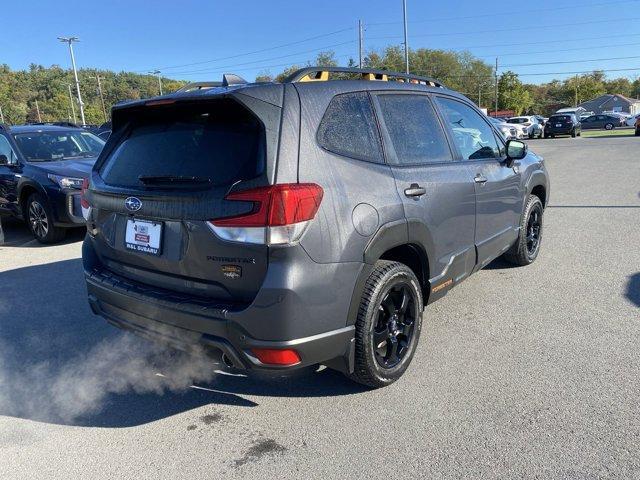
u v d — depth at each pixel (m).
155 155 2.99
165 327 2.86
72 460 2.67
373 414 2.96
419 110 3.60
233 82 3.03
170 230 2.78
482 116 4.48
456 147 3.87
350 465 2.54
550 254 5.90
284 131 2.60
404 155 3.29
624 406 2.90
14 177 7.67
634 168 13.73
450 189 3.56
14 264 6.46
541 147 24.81
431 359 3.55
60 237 7.53
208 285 2.71
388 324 3.13
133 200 2.95
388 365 3.15
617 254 5.77
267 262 2.49
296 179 2.55
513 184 4.66
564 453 2.54
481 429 2.76
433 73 84.88
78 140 8.74
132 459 2.67
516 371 3.34
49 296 5.19
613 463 2.46
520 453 2.56
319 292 2.60
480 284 5.00
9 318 4.62
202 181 2.67
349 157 2.87
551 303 4.45
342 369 2.94
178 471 2.56
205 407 3.14
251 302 2.54
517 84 86.81
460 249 3.80
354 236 2.73
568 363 3.41
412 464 2.52
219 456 2.66
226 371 3.57
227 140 2.70
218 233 2.55
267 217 2.45
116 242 3.17
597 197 9.47
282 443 2.75
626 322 3.99
